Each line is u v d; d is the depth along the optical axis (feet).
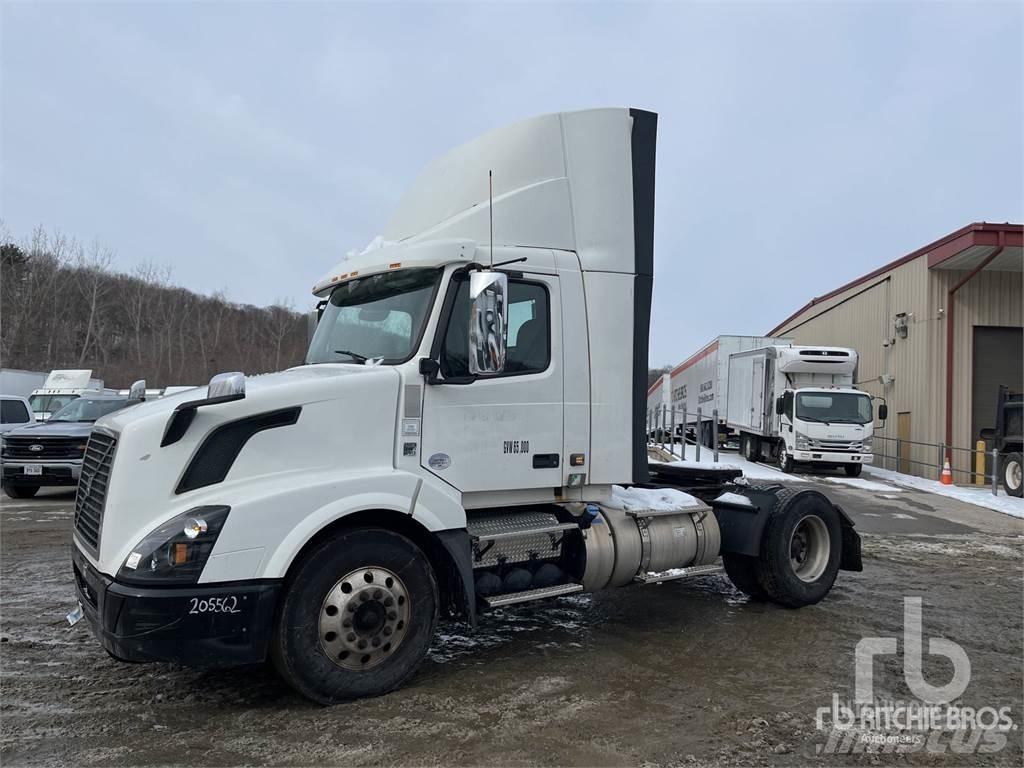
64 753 12.00
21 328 159.84
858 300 91.30
